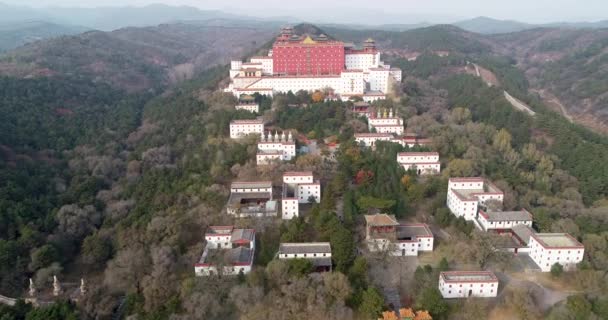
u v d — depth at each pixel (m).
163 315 120.56
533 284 129.62
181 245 146.75
